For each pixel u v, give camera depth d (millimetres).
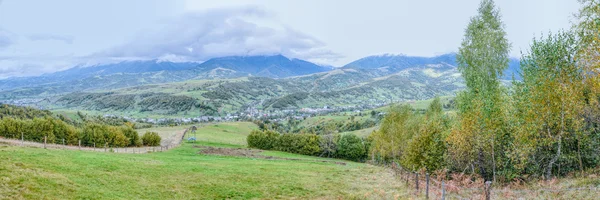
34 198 21922
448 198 28094
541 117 32781
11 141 68062
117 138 106562
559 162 35250
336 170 56312
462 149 38406
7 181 23344
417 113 78625
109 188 27797
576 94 30922
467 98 45750
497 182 36344
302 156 111188
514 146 34719
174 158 59781
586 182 26906
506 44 45688
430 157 43906
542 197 25547
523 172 37000
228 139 161500
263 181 38688
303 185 38188
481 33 46594
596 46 25688
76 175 29375
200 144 127750
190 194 30281
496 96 39750
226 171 43594
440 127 44938
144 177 33594
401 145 73188
